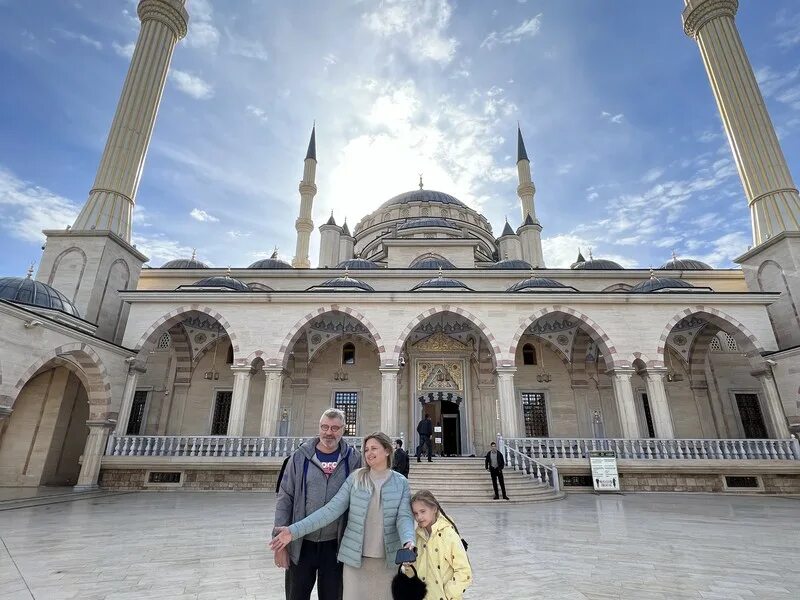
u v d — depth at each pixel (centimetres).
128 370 1997
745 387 2511
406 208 4319
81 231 2325
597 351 2553
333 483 381
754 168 2570
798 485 1744
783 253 2292
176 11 3028
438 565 334
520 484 1603
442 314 2322
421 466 1716
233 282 2378
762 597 532
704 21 2959
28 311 1484
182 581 588
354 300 2142
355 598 335
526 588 557
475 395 2539
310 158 4316
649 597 529
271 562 688
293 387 2539
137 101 2753
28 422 1894
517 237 3922
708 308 2100
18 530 939
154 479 1798
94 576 610
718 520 1095
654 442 1861
